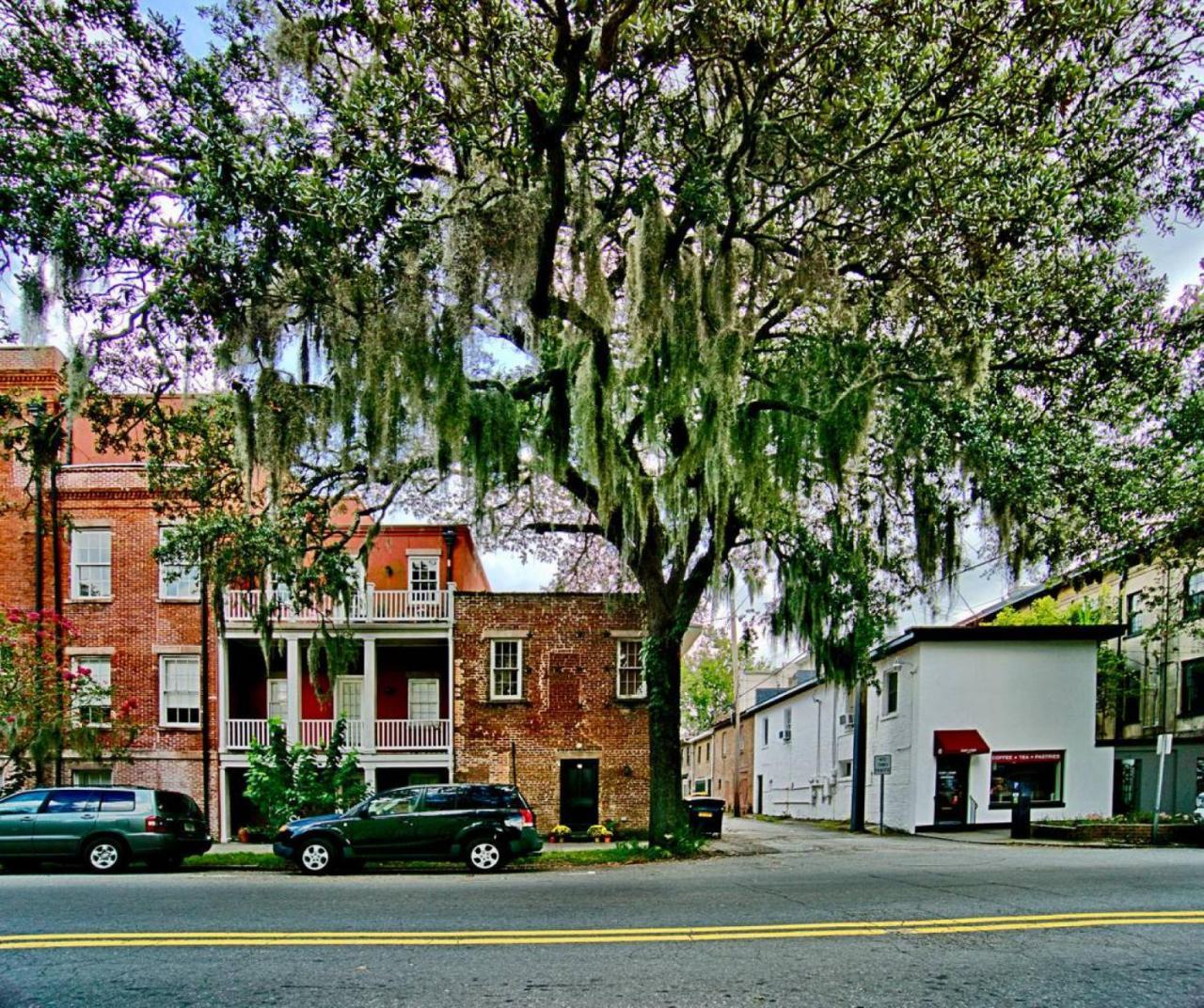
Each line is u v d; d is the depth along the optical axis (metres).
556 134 10.52
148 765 22.25
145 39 10.33
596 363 11.93
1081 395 13.59
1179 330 13.13
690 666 58.34
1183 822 18.70
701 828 21.44
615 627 23.64
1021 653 24.34
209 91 9.84
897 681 25.75
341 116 10.12
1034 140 11.62
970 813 23.62
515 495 16.06
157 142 10.47
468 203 10.99
